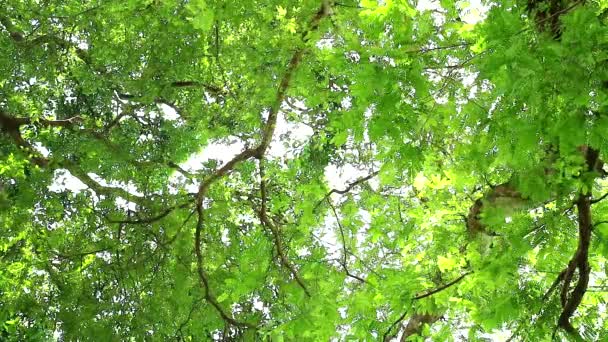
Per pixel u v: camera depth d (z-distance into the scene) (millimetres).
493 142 4883
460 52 5246
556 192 4875
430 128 5895
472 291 6609
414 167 5227
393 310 7164
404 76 4668
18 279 10531
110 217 11758
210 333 11195
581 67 3621
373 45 4910
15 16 11914
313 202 8125
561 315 5379
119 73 11422
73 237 11570
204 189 10133
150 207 11547
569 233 5484
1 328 10516
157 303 10945
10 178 11547
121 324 10883
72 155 13250
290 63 8078
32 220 10992
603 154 4559
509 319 5559
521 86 3805
